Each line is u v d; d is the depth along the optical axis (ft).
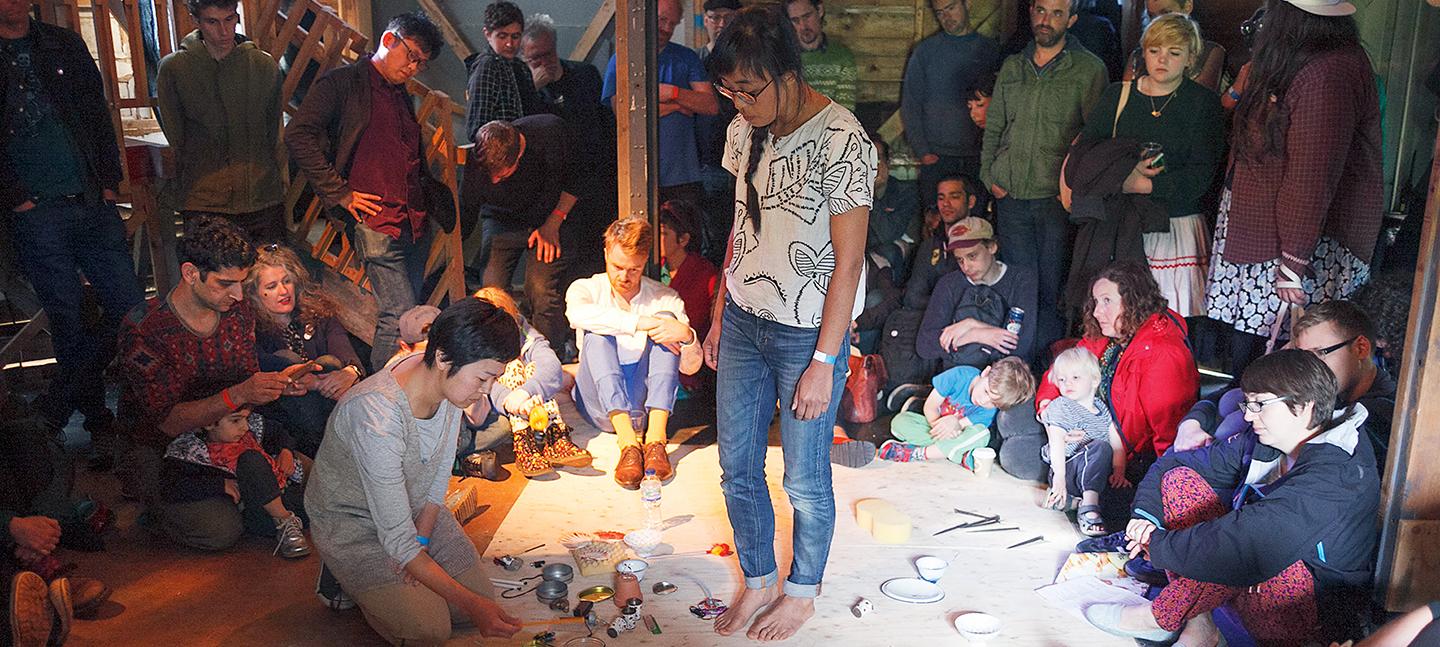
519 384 13.98
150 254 17.94
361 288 17.74
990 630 10.32
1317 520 9.45
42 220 14.21
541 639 10.18
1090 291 13.24
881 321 16.08
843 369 9.66
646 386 14.65
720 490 13.78
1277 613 9.59
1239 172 12.69
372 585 9.84
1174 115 13.92
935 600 10.94
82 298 14.83
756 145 9.30
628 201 15.21
